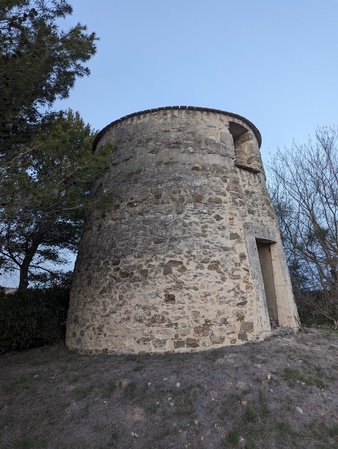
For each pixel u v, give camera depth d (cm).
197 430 388
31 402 473
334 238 1189
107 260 664
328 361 530
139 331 588
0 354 738
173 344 570
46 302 834
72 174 525
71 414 434
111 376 504
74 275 749
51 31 517
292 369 489
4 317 750
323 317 1090
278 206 1388
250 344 582
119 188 709
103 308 636
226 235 643
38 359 662
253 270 640
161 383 466
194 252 616
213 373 474
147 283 607
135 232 652
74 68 614
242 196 700
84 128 877
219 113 754
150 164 696
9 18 490
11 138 590
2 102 516
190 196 656
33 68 501
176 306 586
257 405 418
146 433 391
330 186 1239
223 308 595
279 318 703
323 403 429
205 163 689
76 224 1038
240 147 822
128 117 770
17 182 438
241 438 374
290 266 1280
